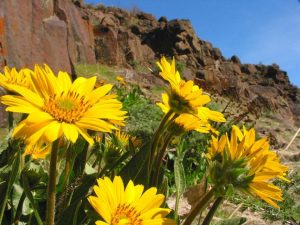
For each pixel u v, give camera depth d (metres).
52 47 1.60
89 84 0.21
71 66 1.78
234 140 0.21
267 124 1.86
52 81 0.20
